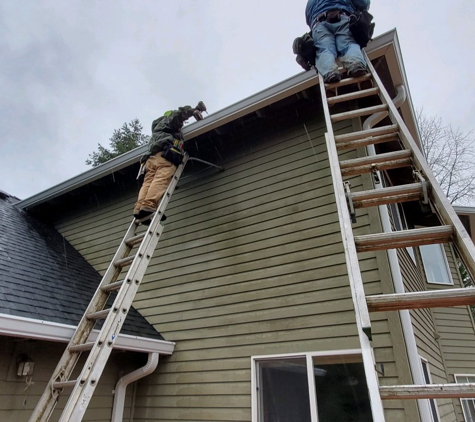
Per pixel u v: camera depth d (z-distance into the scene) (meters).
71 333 3.52
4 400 3.39
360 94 3.24
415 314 3.96
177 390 4.25
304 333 3.70
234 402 3.80
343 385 3.32
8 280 4.00
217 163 5.46
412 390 1.25
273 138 5.06
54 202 7.55
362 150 4.22
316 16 4.31
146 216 4.26
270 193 4.71
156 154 4.66
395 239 1.72
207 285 4.66
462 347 6.76
